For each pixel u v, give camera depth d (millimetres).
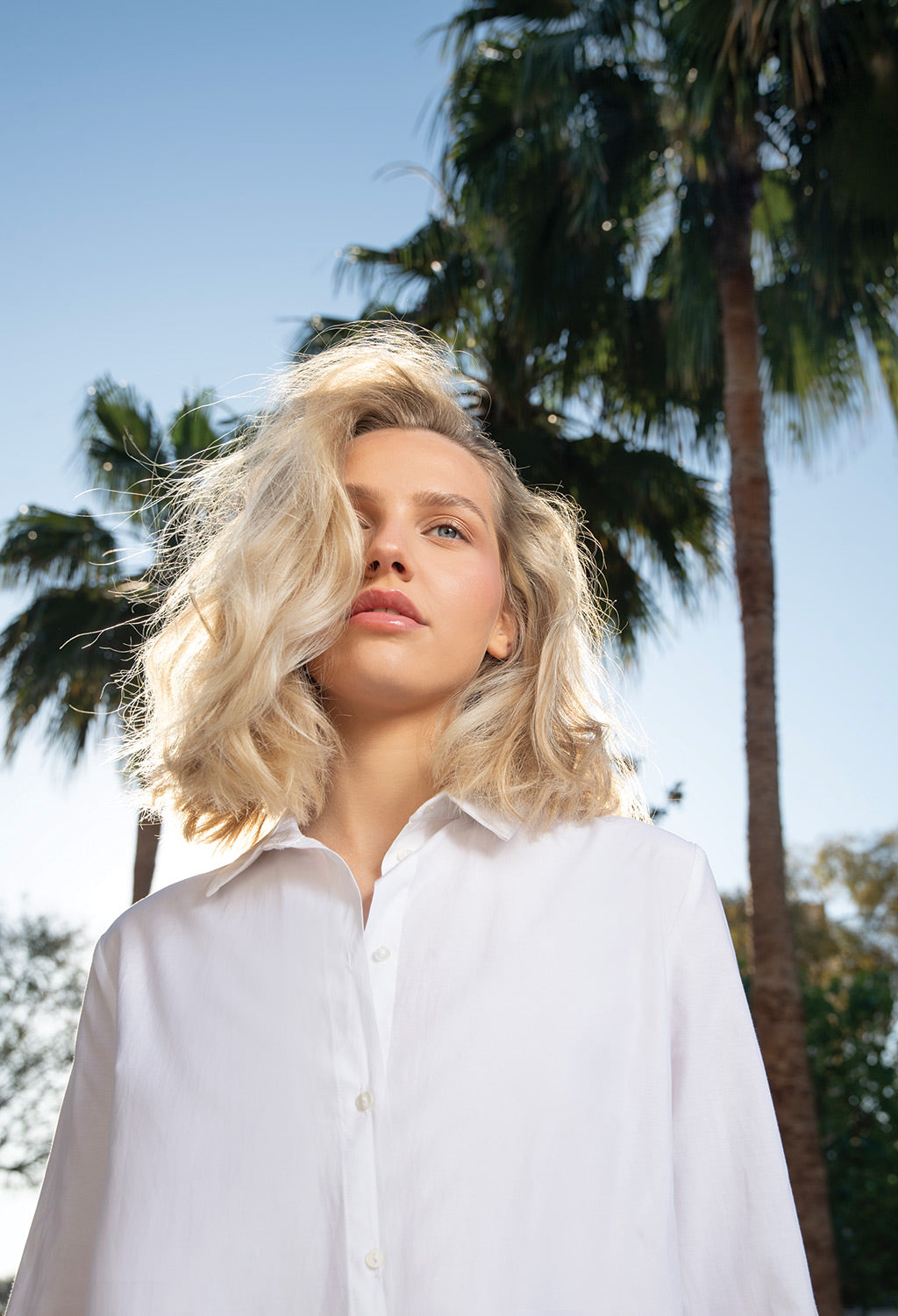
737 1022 1076
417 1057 970
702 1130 1038
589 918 1060
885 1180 9164
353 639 1129
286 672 1155
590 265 8695
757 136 7488
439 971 1015
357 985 1014
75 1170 1163
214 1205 960
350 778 1186
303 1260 915
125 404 9781
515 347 9492
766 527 7695
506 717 1216
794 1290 984
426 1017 990
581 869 1098
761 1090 1056
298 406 1392
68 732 9758
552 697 1236
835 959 15805
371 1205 915
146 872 9508
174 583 1442
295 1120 966
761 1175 1022
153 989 1128
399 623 1120
